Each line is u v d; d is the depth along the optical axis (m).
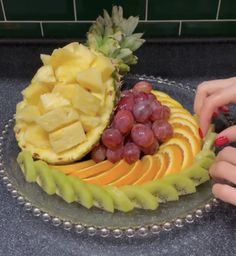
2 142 0.80
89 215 0.65
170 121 0.81
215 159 0.70
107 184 0.68
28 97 0.75
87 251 0.62
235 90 0.73
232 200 0.62
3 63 1.07
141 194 0.64
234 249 0.62
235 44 1.06
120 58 0.88
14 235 0.65
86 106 0.71
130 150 0.73
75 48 0.76
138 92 0.82
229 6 1.03
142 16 1.04
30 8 1.03
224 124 0.81
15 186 0.70
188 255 0.61
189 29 1.07
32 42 1.06
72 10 1.03
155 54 1.06
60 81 0.73
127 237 0.63
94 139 0.73
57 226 0.65
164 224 0.63
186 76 1.04
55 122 0.70
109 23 0.91
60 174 0.68
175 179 0.67
